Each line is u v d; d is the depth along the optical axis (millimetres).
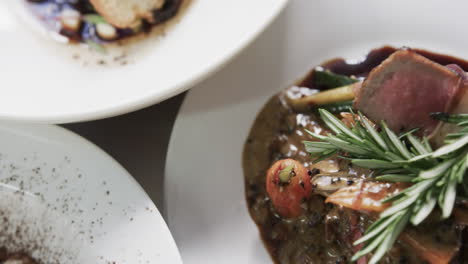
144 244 460
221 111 524
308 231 479
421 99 448
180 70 487
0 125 493
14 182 484
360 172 448
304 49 549
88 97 488
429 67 441
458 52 531
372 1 552
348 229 454
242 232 489
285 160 475
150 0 519
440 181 396
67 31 534
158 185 514
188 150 509
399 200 401
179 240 483
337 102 515
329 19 554
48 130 490
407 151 419
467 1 538
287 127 522
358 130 439
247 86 534
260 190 502
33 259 476
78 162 483
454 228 423
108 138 529
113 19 524
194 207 494
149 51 512
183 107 520
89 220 471
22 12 545
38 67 513
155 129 532
